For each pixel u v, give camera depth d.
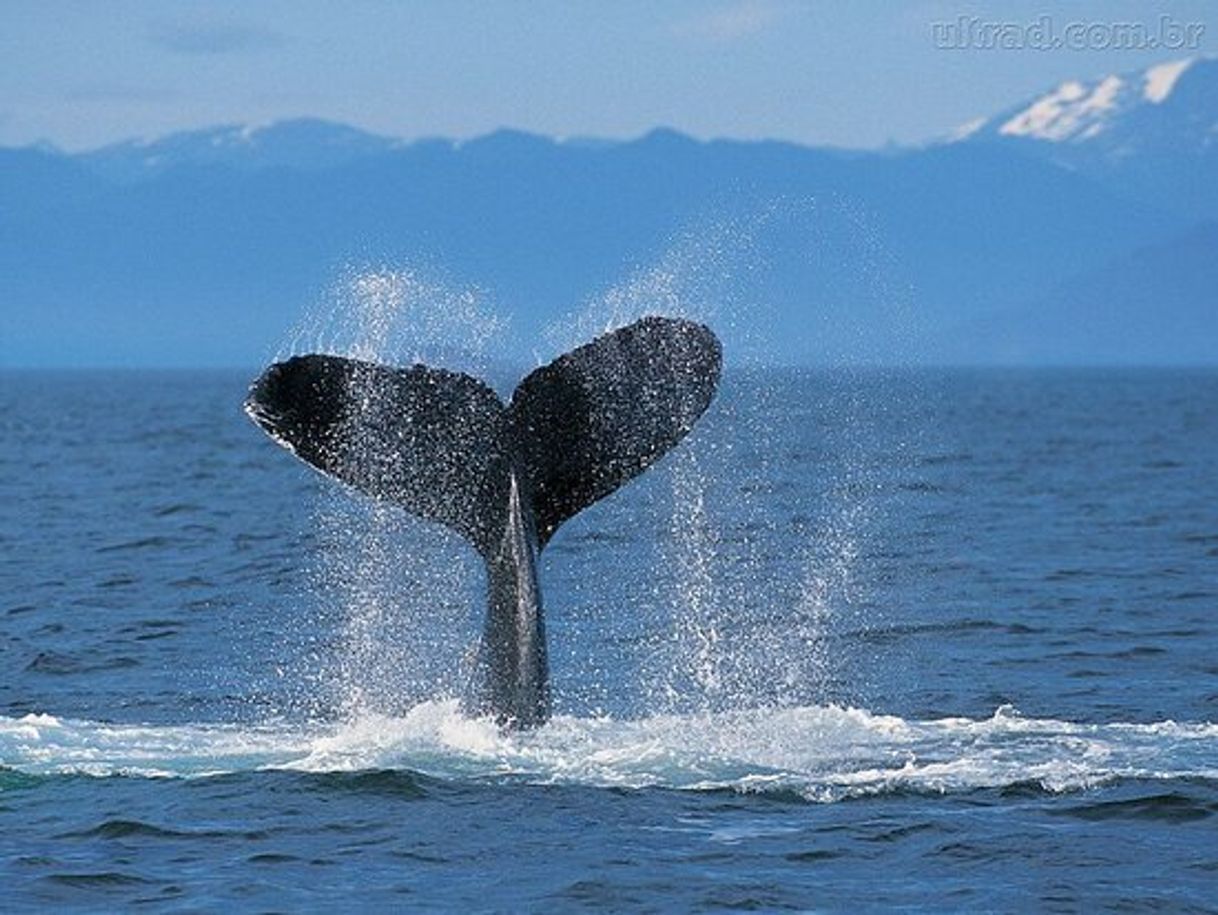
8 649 74.75
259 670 69.75
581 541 114.38
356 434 47.91
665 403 48.81
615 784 48.78
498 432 49.06
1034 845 44.78
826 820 46.50
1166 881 42.59
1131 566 103.94
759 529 121.81
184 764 51.28
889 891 42.09
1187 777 49.69
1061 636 77.75
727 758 51.31
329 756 51.00
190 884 42.78
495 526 49.72
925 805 47.66
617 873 43.00
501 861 43.78
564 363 49.31
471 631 79.62
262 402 47.09
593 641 75.81
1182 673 68.69
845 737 53.81
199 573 100.75
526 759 50.31
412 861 43.88
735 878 42.78
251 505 145.75
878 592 92.50
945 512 136.00
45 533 123.62
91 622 82.38
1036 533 122.12
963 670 69.31
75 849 45.00
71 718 60.31
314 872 43.34
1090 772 50.12
